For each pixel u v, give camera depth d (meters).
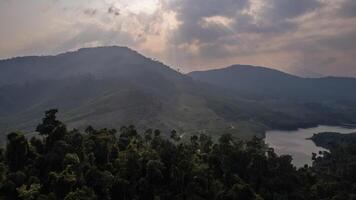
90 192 147.50
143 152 191.00
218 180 192.00
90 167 166.38
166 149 195.12
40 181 158.62
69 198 139.00
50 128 186.12
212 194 177.75
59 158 167.88
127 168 178.38
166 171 185.62
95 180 161.00
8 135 169.75
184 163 183.62
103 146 190.12
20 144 167.88
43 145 185.38
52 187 150.00
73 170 158.25
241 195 176.75
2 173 154.50
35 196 143.12
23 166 167.75
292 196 194.38
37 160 167.62
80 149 176.50
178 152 196.38
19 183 151.75
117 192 166.38
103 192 161.62
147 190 170.75
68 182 147.62
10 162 167.88
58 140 179.62
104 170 177.88
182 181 179.88
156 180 176.25
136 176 177.00
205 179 181.00
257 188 199.62
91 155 180.25
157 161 179.25
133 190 169.38
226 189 184.00
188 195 172.12
